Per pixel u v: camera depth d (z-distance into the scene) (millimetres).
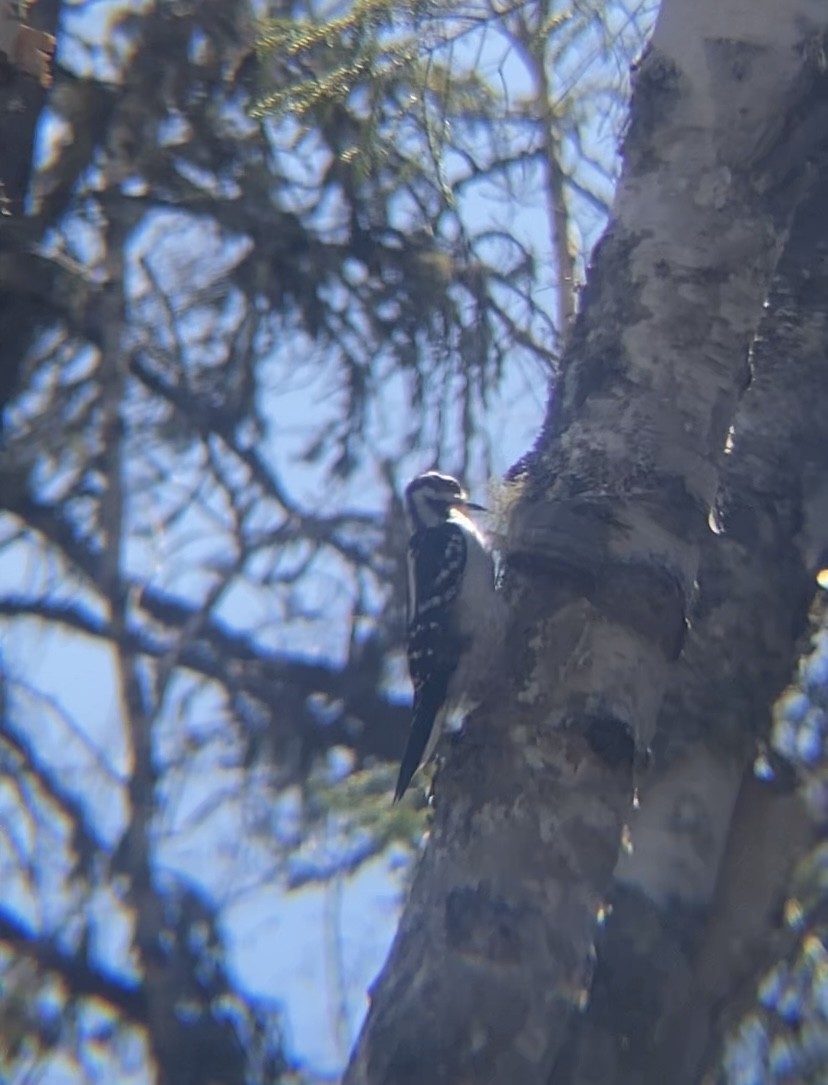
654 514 7938
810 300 10055
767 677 9227
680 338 8383
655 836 8875
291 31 11211
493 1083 6855
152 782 11406
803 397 9820
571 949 7137
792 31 8812
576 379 8477
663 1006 8570
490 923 7098
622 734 7496
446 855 7340
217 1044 10883
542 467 8234
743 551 9305
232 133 13062
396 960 7184
